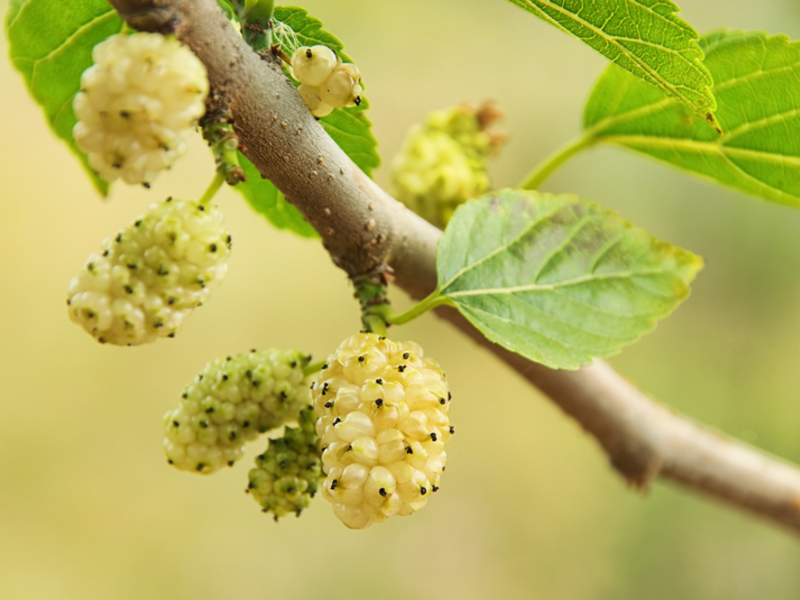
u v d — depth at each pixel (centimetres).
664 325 94
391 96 94
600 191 94
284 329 99
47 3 35
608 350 35
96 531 92
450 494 99
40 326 96
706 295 93
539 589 95
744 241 90
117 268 32
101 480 94
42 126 99
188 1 32
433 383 33
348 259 35
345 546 97
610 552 95
